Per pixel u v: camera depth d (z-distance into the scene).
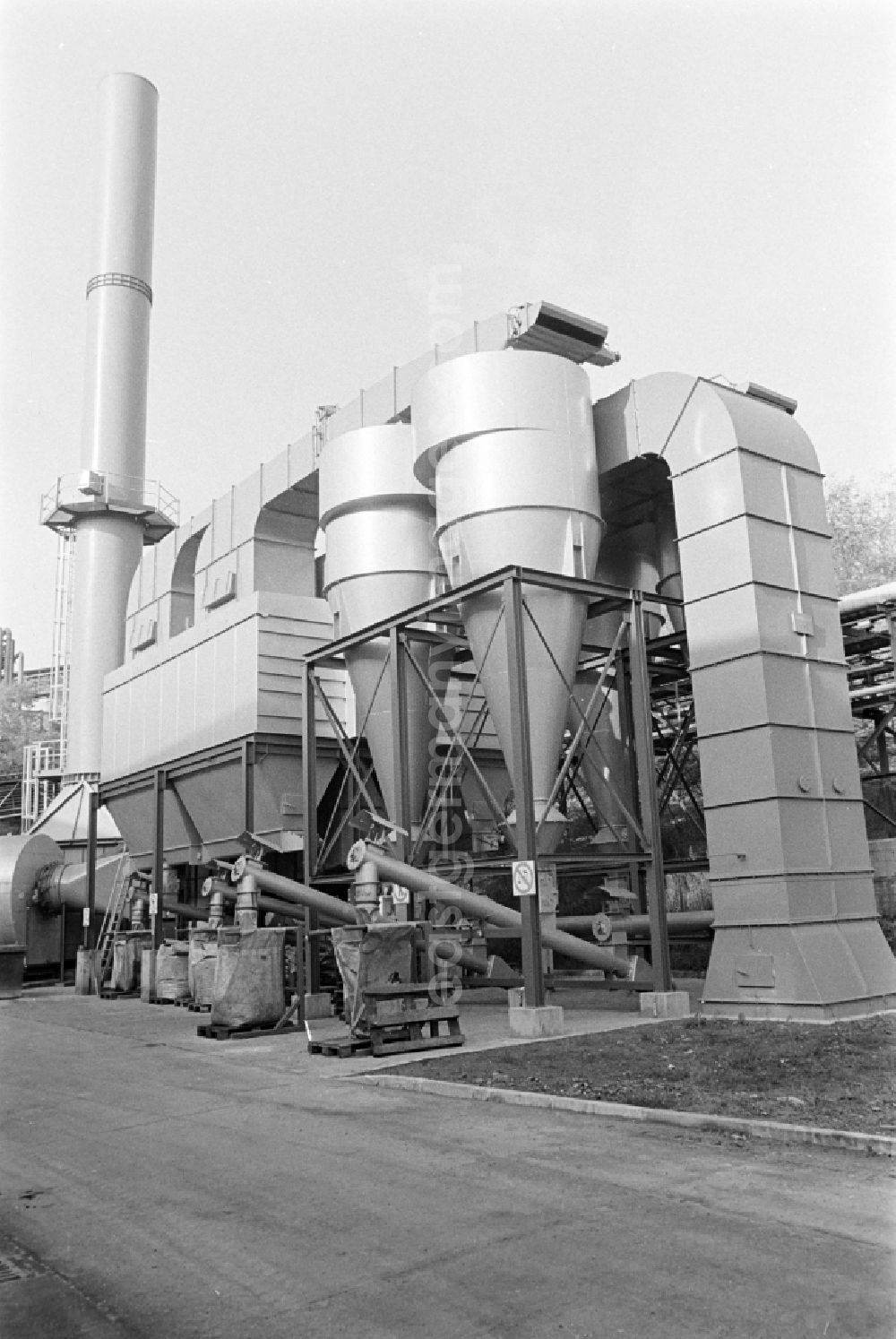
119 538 36.34
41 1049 15.58
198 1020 19.09
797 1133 7.54
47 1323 4.75
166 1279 5.25
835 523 32.72
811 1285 4.66
